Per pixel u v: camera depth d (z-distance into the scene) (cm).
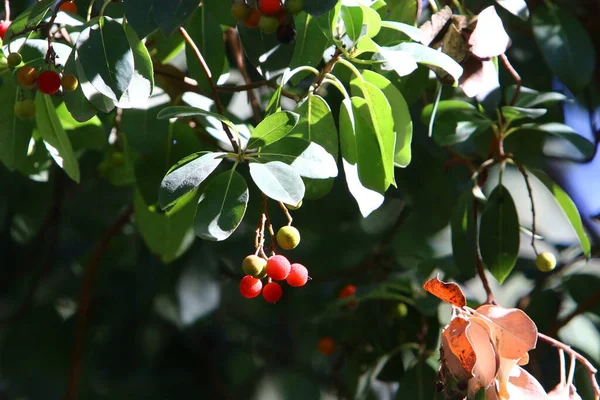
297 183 186
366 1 192
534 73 220
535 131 213
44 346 234
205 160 187
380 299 211
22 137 201
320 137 193
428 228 222
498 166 229
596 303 212
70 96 193
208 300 229
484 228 204
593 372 192
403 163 194
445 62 191
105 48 190
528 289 224
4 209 228
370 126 192
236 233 231
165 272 231
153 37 204
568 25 208
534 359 212
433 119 200
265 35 198
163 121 201
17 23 193
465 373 189
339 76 201
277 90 190
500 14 216
